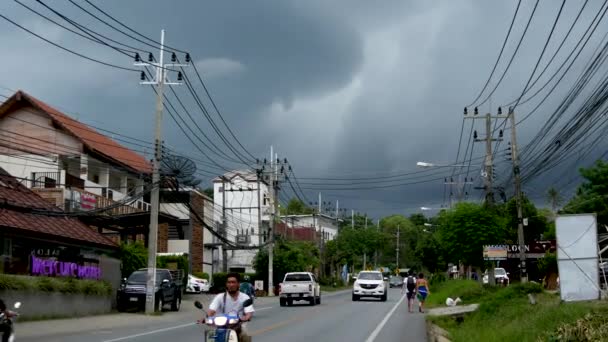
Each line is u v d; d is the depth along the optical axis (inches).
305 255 2817.4
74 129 1786.4
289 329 897.5
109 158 1800.0
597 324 515.8
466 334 743.1
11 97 1722.4
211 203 2817.4
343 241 3818.9
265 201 3174.2
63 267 1170.0
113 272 1370.6
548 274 1571.1
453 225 1553.9
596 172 2230.6
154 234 1226.6
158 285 1277.1
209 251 2598.4
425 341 756.0
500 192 1608.0
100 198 1668.3
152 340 745.6
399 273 4355.3
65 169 1747.0
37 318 1015.6
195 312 1326.3
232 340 384.8
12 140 1731.1
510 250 1817.2
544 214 2486.5
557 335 518.6
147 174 1434.5
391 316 1177.4
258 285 2301.9
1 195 1130.7
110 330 887.7
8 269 1087.0
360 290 1820.9
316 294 1628.9
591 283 745.6
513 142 1382.9
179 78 1246.9
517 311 768.3
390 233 4963.1
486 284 1534.2
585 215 757.9
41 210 1055.6
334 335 816.9
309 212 4756.4
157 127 1231.5
